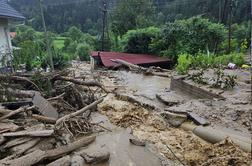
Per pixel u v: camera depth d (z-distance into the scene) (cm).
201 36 1902
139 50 2323
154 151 616
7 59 1195
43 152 538
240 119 692
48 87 938
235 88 938
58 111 845
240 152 554
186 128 721
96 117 846
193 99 938
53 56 1602
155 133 720
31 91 854
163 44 2105
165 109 841
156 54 2208
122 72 1825
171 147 634
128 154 596
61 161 518
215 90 920
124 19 3162
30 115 707
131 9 3184
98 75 1670
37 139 586
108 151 584
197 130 676
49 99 859
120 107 927
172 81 1208
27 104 755
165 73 1661
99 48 3006
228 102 802
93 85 1038
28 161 499
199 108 791
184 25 1997
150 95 1088
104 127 753
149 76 1642
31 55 1431
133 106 938
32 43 1549
